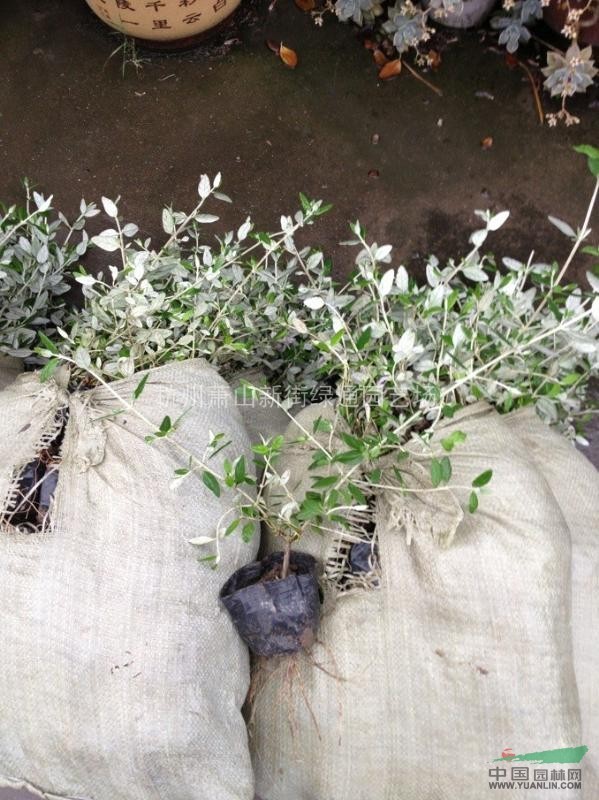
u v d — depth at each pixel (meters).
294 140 1.37
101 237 0.97
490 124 1.37
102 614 0.78
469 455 0.91
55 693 0.77
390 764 0.84
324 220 1.36
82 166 1.36
